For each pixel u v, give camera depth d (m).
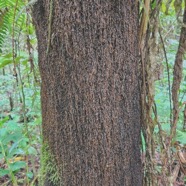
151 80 0.85
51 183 0.85
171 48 2.17
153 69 0.85
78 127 0.77
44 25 0.76
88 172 0.80
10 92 2.21
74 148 0.79
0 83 2.24
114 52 0.75
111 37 0.74
